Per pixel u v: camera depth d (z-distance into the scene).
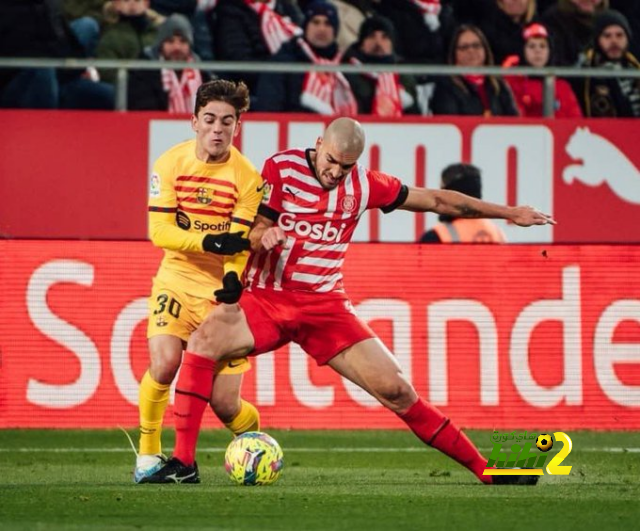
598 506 20.66
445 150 39.12
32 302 34.88
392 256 35.31
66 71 42.66
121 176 38.47
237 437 23.83
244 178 24.02
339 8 47.00
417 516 19.36
